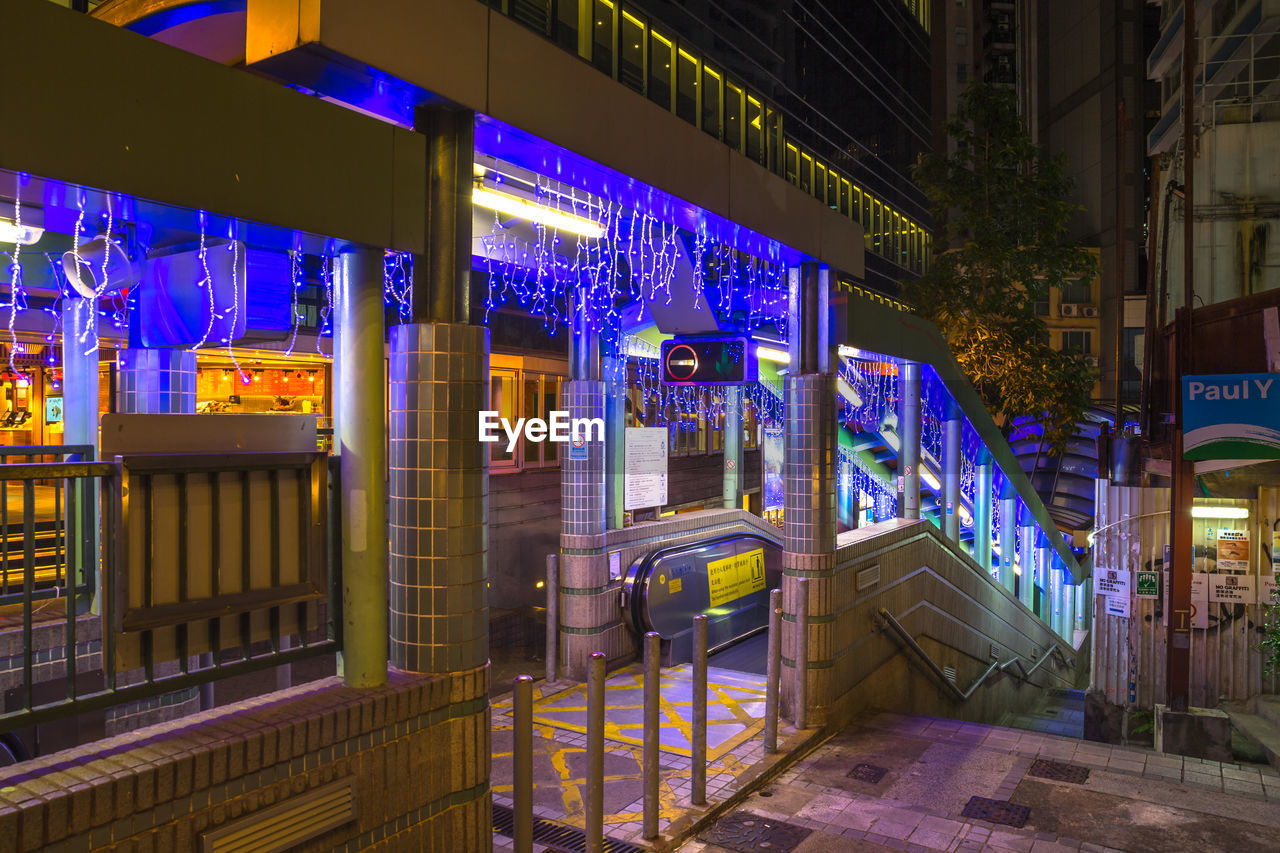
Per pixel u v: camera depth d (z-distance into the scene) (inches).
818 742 248.2
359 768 121.7
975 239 621.9
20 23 85.8
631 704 271.4
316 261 304.5
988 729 264.8
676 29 740.7
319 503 129.3
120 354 186.7
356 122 120.3
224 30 134.1
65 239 159.9
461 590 135.9
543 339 527.8
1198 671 346.0
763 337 320.2
